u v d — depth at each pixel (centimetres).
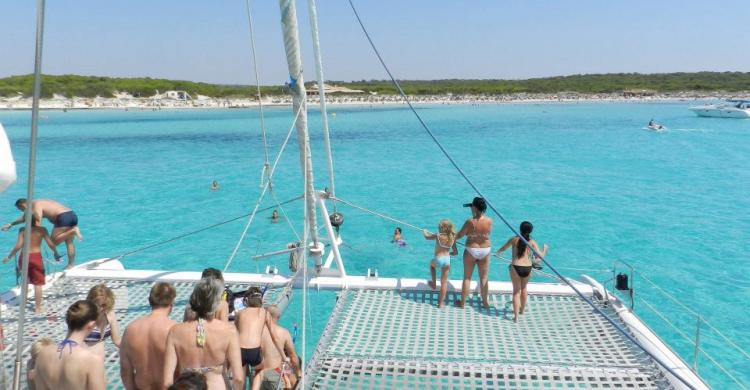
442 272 741
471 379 555
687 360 829
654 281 1166
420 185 2356
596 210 1841
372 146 3922
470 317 710
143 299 761
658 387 537
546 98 14175
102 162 3133
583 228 1609
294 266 823
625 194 2111
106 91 11956
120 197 2111
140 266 1278
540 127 5422
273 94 13850
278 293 779
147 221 1720
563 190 2205
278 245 1448
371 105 12838
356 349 612
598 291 766
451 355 597
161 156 3419
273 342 541
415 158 3241
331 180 845
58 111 10319
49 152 3647
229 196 2134
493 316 715
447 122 6438
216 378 405
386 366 580
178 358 405
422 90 15462
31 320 684
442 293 743
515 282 700
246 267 1270
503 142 4066
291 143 4244
